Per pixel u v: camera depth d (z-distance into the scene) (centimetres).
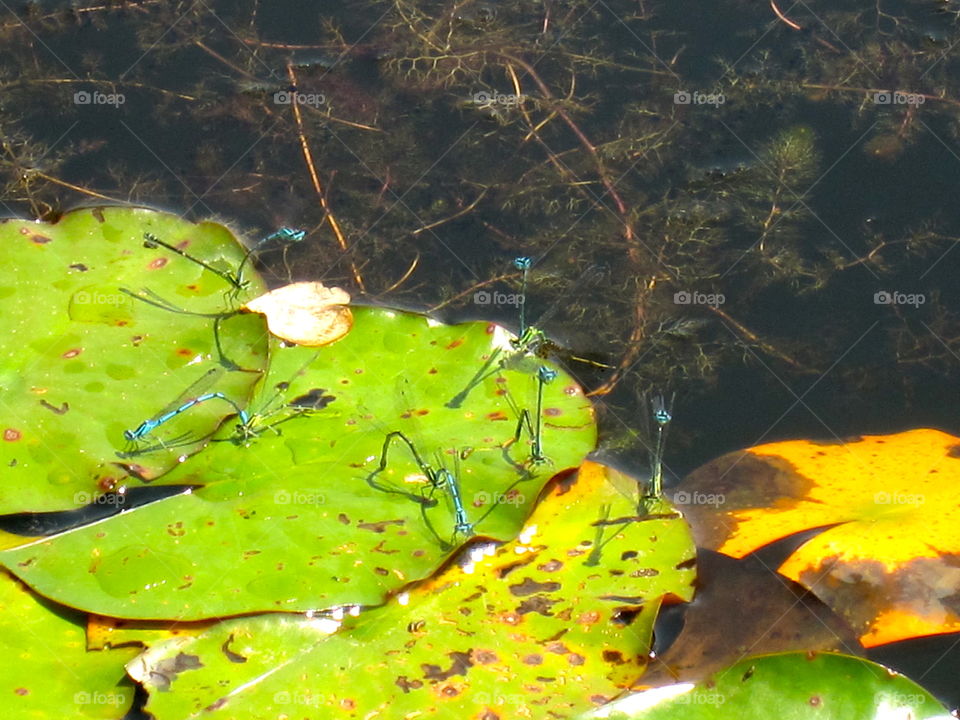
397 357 75
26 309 75
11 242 77
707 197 83
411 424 73
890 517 72
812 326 78
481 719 67
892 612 70
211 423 73
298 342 75
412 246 81
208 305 76
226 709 67
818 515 72
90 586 69
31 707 67
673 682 68
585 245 81
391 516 71
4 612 69
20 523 71
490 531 71
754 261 80
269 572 69
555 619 69
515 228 82
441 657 68
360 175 83
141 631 68
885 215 82
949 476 73
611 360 77
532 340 76
